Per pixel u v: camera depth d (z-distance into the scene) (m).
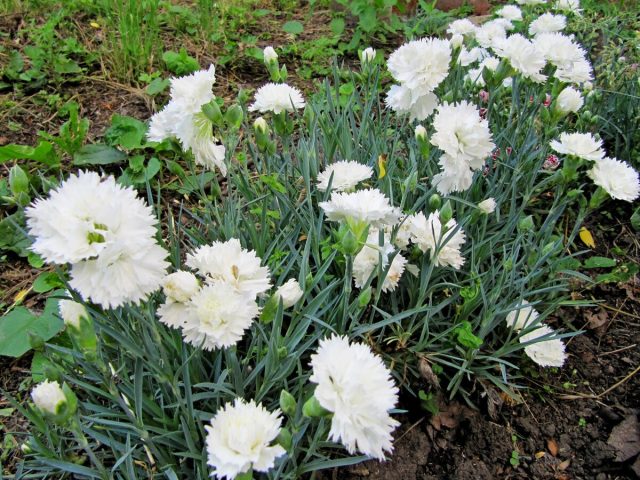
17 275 0.51
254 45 0.87
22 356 0.44
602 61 0.72
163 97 0.73
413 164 0.45
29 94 0.72
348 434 0.24
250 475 0.25
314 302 0.36
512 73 0.48
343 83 0.78
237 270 0.30
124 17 0.76
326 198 0.40
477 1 1.02
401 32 0.95
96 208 0.25
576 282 0.51
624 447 0.40
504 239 0.48
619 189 0.42
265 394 0.35
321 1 1.04
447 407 0.42
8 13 0.86
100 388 0.37
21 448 0.35
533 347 0.43
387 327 0.44
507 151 0.53
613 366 0.46
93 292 0.25
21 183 0.33
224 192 0.59
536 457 0.40
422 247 0.40
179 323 0.29
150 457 0.32
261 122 0.41
